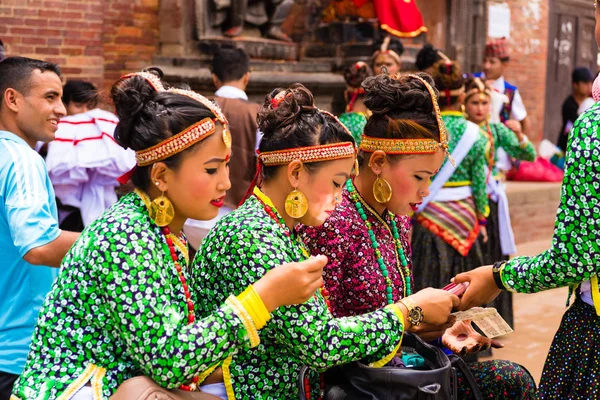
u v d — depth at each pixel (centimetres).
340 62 667
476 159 434
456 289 235
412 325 210
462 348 245
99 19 562
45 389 175
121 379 181
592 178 200
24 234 245
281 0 638
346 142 200
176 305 181
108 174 383
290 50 648
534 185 834
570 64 1096
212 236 199
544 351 474
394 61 547
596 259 204
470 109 469
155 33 606
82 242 178
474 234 437
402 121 223
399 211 231
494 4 908
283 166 199
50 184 269
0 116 279
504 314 485
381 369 199
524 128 623
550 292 621
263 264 188
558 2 1041
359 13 667
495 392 248
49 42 538
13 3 517
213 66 460
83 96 395
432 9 802
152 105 181
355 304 228
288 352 203
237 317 176
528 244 791
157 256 178
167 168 181
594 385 217
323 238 224
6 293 257
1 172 254
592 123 201
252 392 202
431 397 196
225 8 600
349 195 234
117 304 171
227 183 187
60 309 179
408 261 250
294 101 199
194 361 171
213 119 183
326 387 211
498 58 608
